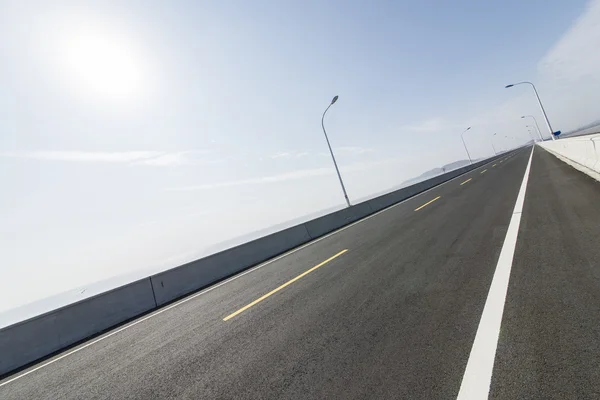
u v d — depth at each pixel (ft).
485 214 29.27
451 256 19.13
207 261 31.83
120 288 24.94
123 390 12.04
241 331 15.25
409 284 16.10
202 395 10.34
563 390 7.04
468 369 8.43
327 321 13.87
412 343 10.38
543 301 11.15
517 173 61.16
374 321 12.73
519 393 7.25
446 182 91.91
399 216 43.16
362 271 20.63
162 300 26.81
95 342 19.86
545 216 23.15
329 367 10.12
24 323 19.66
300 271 25.25
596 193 26.50
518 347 8.89
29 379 15.93
